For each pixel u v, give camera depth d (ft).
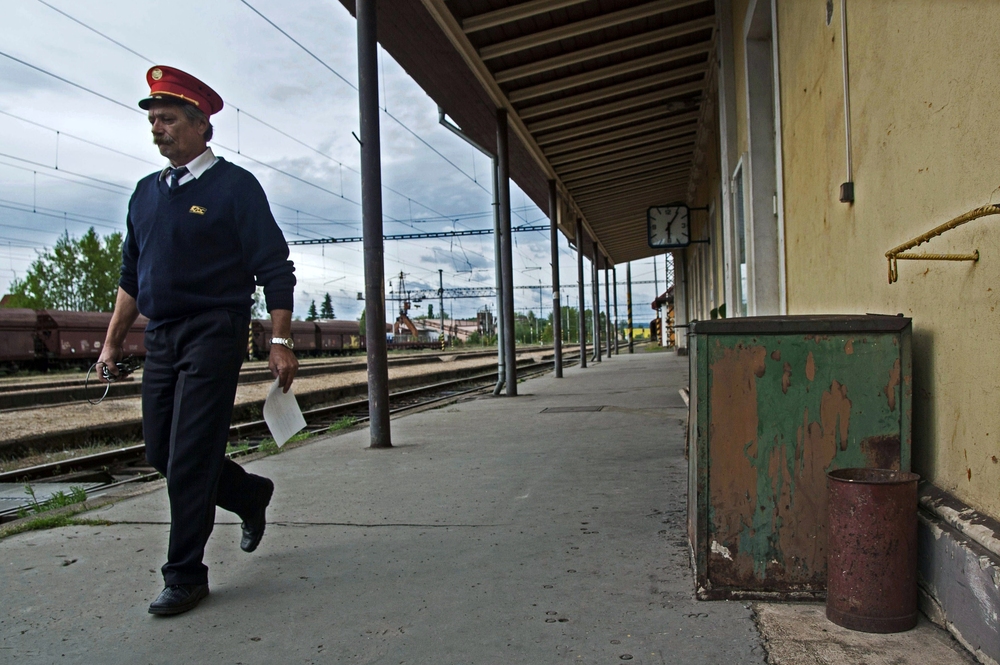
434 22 26.71
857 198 10.37
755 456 8.11
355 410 43.60
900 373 7.80
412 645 7.48
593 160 48.98
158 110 9.23
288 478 17.04
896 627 7.07
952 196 7.16
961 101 6.91
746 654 6.81
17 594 9.37
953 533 6.94
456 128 41.24
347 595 9.02
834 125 11.62
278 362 9.50
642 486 14.39
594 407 30.25
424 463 18.42
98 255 175.63
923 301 8.03
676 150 50.03
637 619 7.79
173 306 9.05
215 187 9.34
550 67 31.71
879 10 9.14
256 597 9.08
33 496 17.43
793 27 14.99
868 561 7.11
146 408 9.39
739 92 24.70
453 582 9.30
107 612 8.71
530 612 8.17
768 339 8.05
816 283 13.24
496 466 17.43
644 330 422.00
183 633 8.04
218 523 13.11
